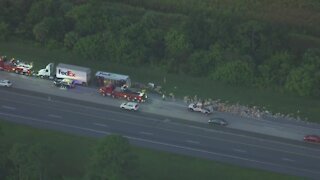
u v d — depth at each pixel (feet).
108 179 600.80
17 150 618.85
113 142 612.70
